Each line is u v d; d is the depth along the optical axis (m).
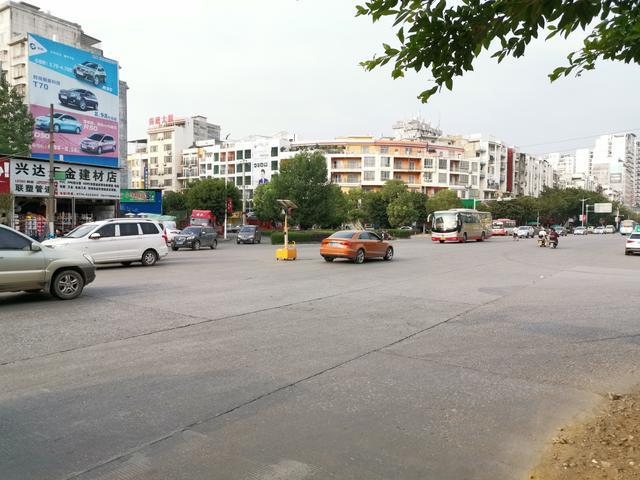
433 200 72.25
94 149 36.75
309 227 48.00
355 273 15.43
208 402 4.32
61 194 32.81
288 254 21.03
